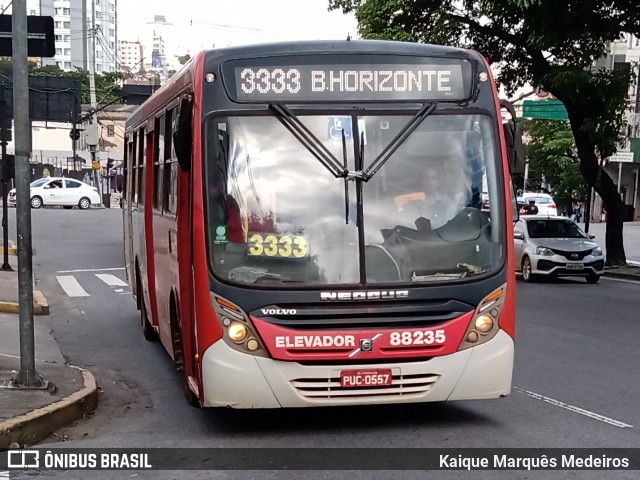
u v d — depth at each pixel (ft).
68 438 22.34
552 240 68.28
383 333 20.42
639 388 28.02
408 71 21.95
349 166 21.18
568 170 139.54
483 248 21.56
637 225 162.30
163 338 29.99
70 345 37.29
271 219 20.84
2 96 51.11
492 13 67.51
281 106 21.35
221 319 20.44
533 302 53.16
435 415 24.07
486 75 22.57
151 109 32.30
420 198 21.39
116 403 26.66
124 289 58.34
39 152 250.57
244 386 20.27
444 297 20.95
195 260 20.98
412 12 73.41
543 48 64.90
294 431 22.47
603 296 57.00
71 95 156.66
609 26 63.36
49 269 70.49
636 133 147.43
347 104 21.59
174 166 25.77
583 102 70.69
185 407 25.82
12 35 24.68
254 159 21.13
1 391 24.86
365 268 20.75
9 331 39.29
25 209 25.02
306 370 20.29
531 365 32.09
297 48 21.76
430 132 21.81
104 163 245.86
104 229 109.91
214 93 21.42
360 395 20.52
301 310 20.39
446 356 20.83
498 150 22.24
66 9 437.58
